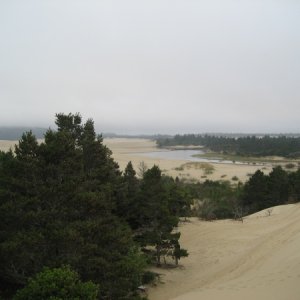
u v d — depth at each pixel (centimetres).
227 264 3112
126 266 2086
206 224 5109
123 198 3341
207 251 3753
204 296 2183
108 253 2103
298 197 6838
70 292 1471
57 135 2158
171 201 4891
